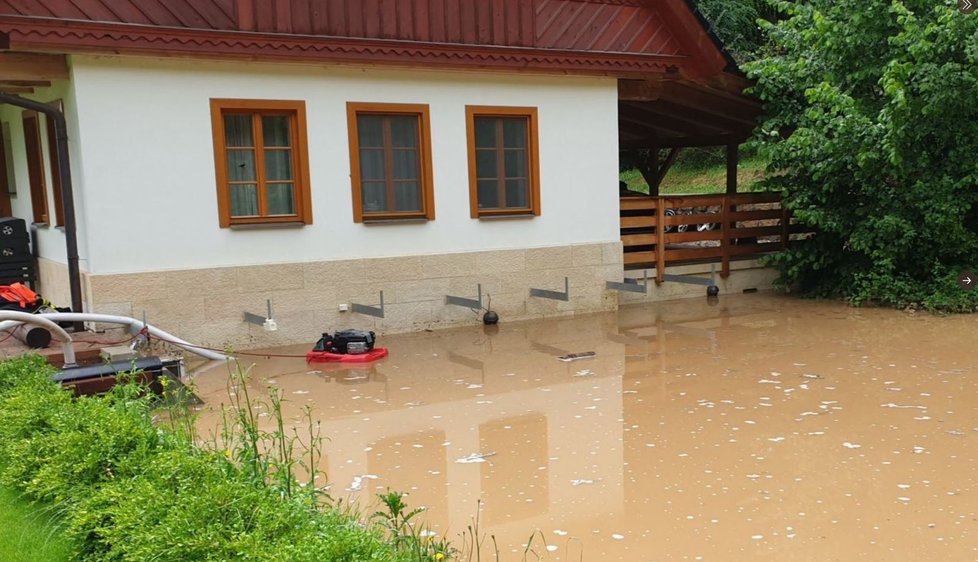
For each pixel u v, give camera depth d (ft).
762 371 26.07
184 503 11.41
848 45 38.58
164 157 29.12
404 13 32.94
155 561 10.19
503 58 34.86
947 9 35.14
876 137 37.01
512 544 13.79
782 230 45.47
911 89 36.47
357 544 10.25
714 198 43.34
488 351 30.48
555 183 37.70
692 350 29.76
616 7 38.50
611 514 14.94
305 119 31.55
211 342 30.19
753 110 47.16
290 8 30.50
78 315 25.64
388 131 33.71
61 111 29.17
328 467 17.94
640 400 22.94
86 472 13.30
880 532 13.82
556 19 36.83
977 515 14.42
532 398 23.50
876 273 39.27
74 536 11.50
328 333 31.42
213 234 30.17
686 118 50.78
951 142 37.68
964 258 38.68
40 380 19.48
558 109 37.50
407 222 33.99
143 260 28.96
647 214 43.21
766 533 13.92
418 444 19.44
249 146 31.01
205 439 19.79
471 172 35.42
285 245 31.55
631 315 38.19
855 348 29.32
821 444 18.56
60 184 30.73
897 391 23.11
